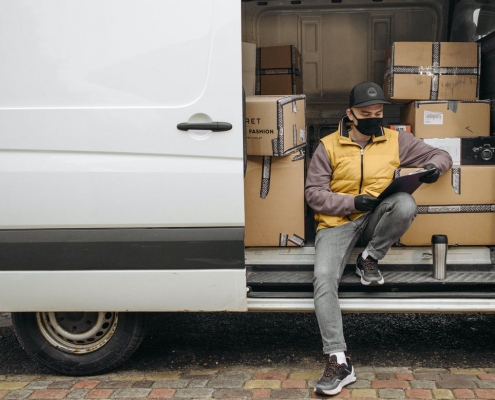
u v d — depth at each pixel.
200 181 3.10
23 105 3.11
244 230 3.14
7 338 4.15
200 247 3.13
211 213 3.12
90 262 3.16
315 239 3.43
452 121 3.64
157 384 3.29
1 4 3.10
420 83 3.74
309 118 4.74
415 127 3.65
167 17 3.07
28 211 3.14
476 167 3.42
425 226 3.43
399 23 4.62
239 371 3.45
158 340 4.02
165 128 3.09
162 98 3.10
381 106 3.29
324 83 4.70
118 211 3.12
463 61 3.75
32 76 3.11
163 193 3.11
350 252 3.33
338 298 3.23
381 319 4.38
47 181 3.12
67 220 3.14
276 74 4.47
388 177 3.35
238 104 3.07
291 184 3.38
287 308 3.21
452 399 2.98
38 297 3.21
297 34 4.67
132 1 3.07
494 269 3.49
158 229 3.14
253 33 4.68
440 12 4.59
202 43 3.07
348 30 4.65
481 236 3.43
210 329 4.23
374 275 3.23
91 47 3.09
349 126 3.54
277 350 3.79
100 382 3.35
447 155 3.32
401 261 3.49
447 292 3.28
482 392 3.05
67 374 3.47
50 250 3.16
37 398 3.15
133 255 3.15
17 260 3.17
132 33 3.08
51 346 3.43
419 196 3.42
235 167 3.09
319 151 3.41
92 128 3.10
